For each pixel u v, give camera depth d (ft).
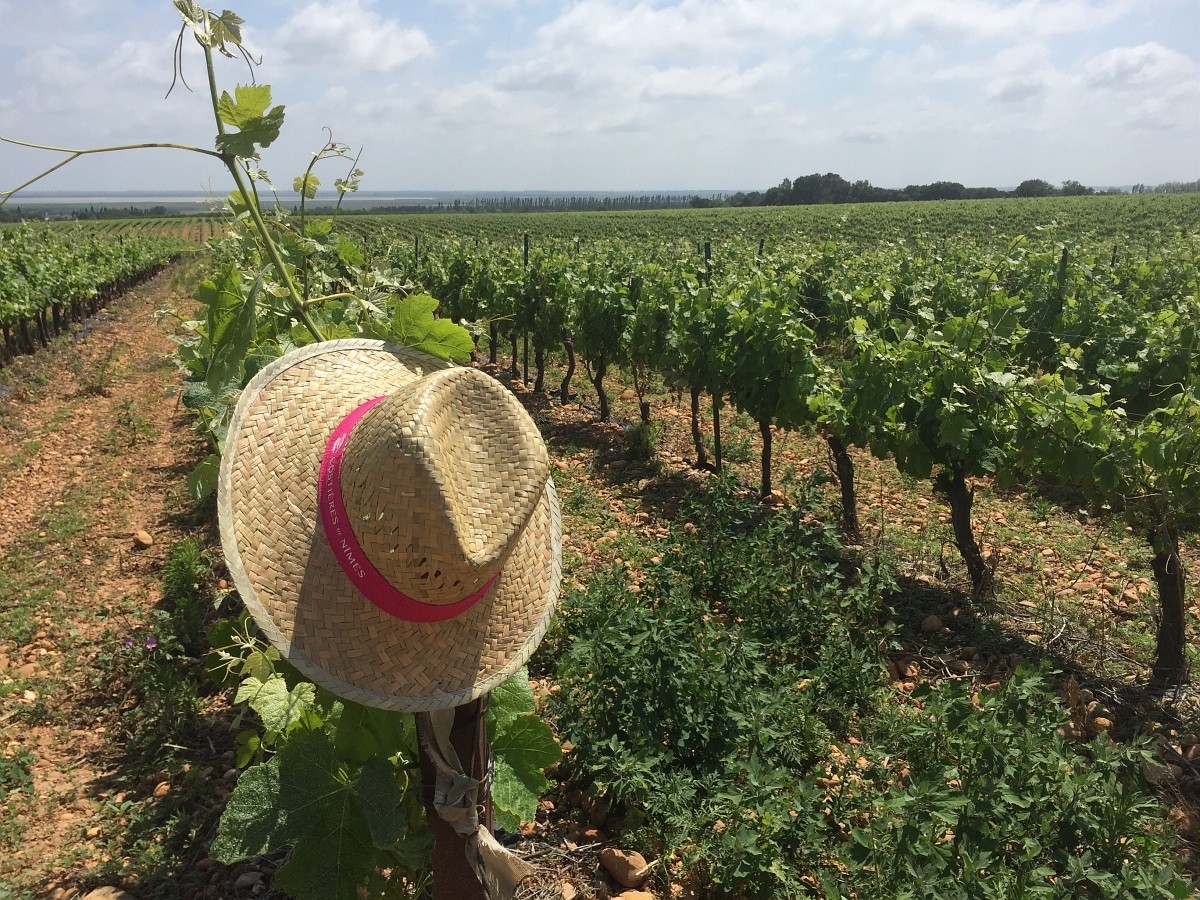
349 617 6.42
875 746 14.58
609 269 50.21
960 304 42.78
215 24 8.00
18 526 29.96
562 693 15.81
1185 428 18.65
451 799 7.09
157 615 19.84
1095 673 18.99
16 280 62.44
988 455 21.72
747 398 30.53
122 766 16.52
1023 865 11.07
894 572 23.85
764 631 19.53
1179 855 12.96
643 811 13.64
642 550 25.04
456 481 6.11
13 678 19.79
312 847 7.71
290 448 6.91
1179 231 73.10
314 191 14.30
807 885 12.03
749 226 203.51
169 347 71.41
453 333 9.48
